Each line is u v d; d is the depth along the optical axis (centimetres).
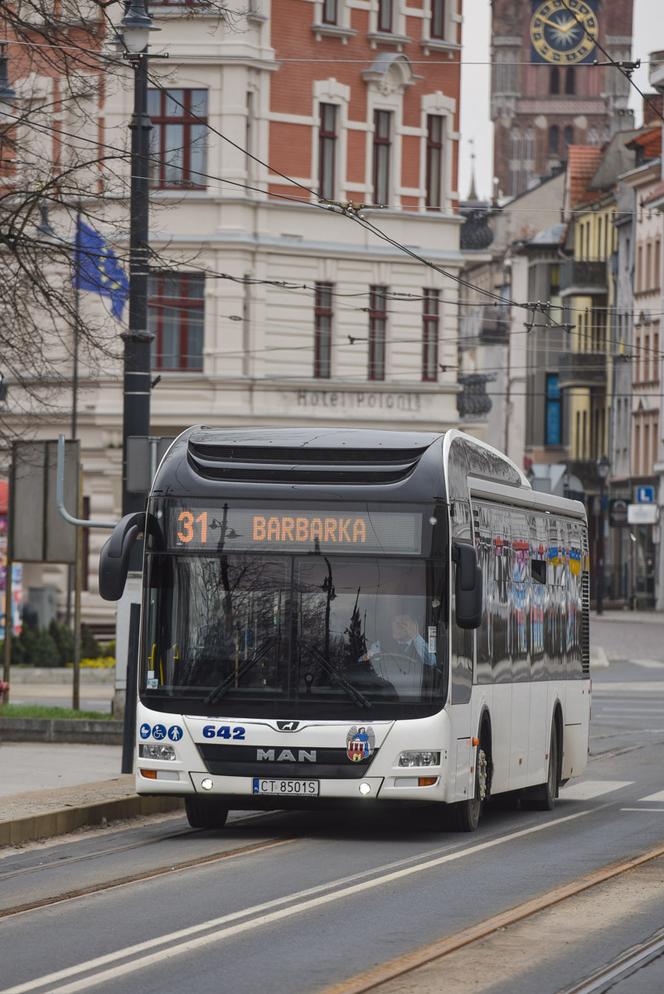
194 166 10300
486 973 2214
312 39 10675
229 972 2202
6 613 6059
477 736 3744
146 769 3544
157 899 2778
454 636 3556
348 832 3788
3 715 5578
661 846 3519
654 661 11106
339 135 10794
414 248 11012
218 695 3516
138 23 5059
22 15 5112
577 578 4884
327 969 2220
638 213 17962
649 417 18412
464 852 3419
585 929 2533
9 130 5341
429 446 3628
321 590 3534
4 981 2142
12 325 5297
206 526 3566
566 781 4719
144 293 5072
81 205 5188
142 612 3575
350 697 3500
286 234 10556
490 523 3916
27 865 3195
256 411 10456
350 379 10769
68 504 5684
